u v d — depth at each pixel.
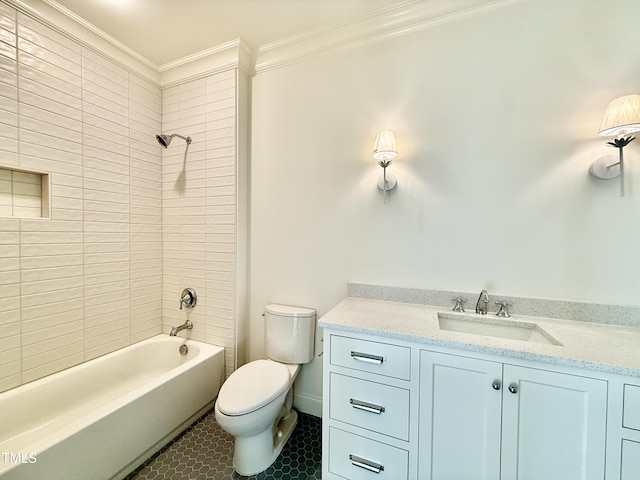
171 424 1.60
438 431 1.06
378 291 1.64
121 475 1.34
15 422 1.40
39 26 1.51
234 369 1.99
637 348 0.97
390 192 1.62
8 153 1.40
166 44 1.89
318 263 1.82
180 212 2.17
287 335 1.73
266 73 1.95
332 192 1.78
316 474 1.38
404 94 1.58
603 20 1.22
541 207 1.33
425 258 1.55
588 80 1.25
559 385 0.91
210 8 1.57
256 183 2.00
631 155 1.20
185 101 2.12
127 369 1.93
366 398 1.18
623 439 0.85
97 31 1.74
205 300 2.09
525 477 0.96
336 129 1.76
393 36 1.60
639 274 1.20
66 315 1.65
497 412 0.98
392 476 1.14
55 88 1.58
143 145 2.09
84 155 1.73
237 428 1.26
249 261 2.05
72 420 1.57
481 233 1.44
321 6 1.56
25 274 1.48
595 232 1.25
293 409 1.88
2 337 1.40
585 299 1.28
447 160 1.50
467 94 1.45
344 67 1.73
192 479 1.35
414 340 1.08
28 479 1.02
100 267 1.83
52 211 1.58
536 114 1.33
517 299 1.36
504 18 1.37
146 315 2.14
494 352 0.97
